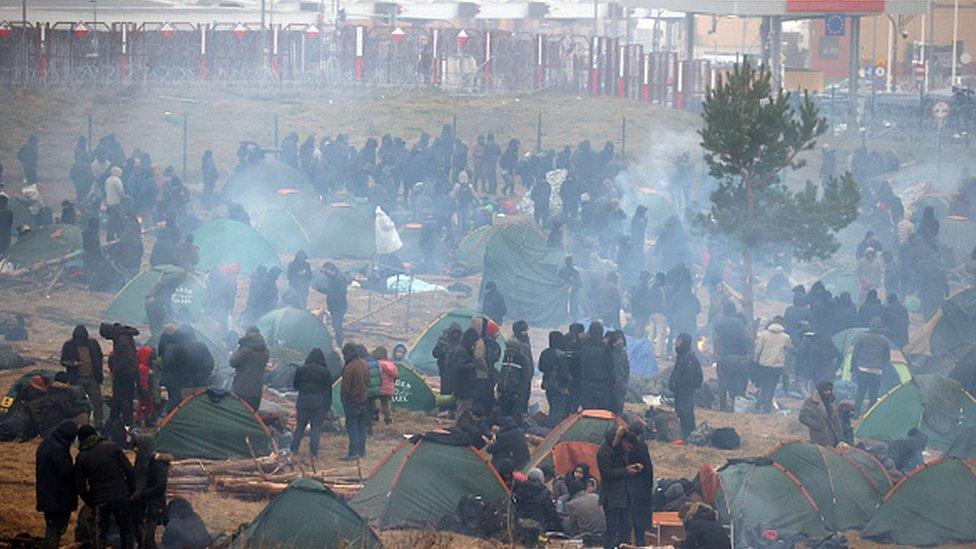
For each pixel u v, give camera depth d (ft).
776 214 314.14
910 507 219.41
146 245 401.90
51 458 169.68
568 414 254.06
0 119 567.18
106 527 171.32
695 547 175.01
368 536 185.57
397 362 273.54
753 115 310.04
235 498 212.23
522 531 199.31
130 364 228.63
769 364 287.48
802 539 211.00
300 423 230.68
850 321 316.40
